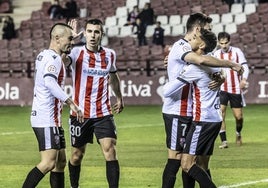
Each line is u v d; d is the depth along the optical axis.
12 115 51.53
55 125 18.91
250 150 32.91
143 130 41.84
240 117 34.25
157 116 49.28
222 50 33.53
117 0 72.38
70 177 22.00
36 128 18.88
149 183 24.25
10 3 77.50
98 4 72.81
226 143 33.59
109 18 71.06
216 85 18.45
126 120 47.06
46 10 73.75
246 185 23.69
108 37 68.06
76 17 71.50
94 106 21.08
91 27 21.08
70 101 18.52
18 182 24.55
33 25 72.12
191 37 18.94
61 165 19.84
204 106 18.53
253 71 60.22
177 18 68.56
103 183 24.28
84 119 21.11
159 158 30.42
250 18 66.38
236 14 67.12
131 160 29.80
